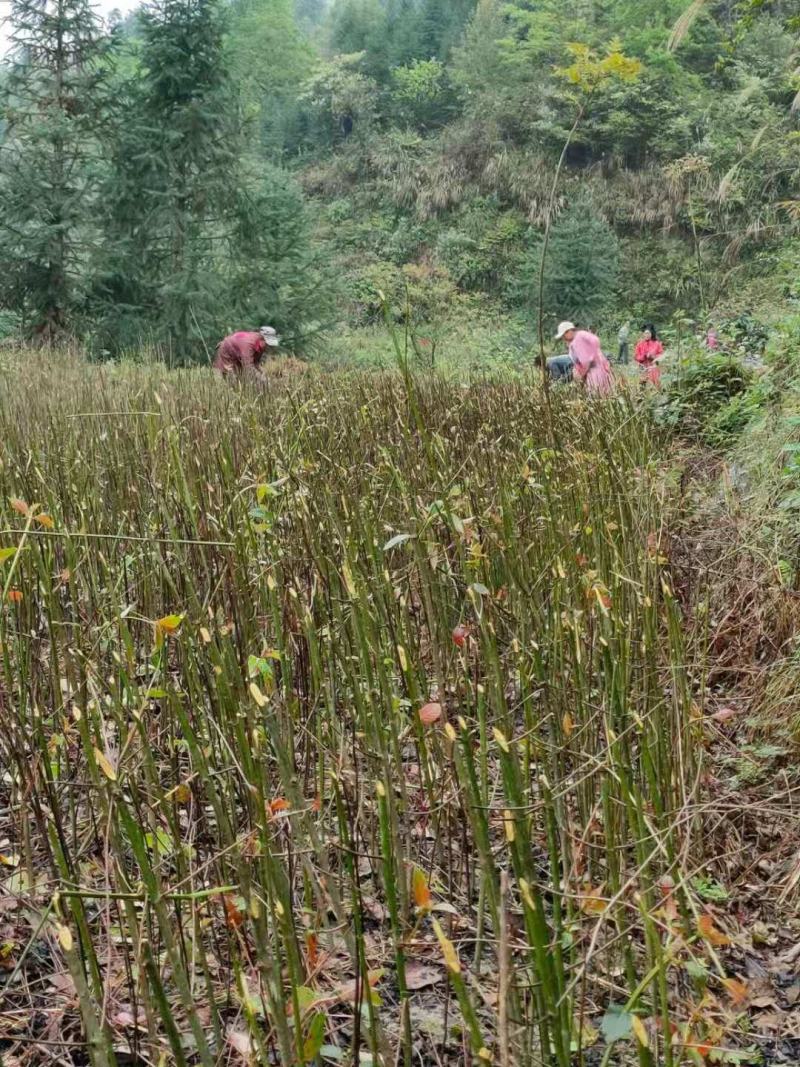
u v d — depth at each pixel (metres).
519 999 1.34
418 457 3.48
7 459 3.33
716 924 1.89
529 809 1.54
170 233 15.31
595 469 3.33
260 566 2.46
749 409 5.07
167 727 2.25
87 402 5.76
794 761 2.50
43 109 15.61
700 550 3.63
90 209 15.07
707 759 2.30
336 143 35.16
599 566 2.59
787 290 7.32
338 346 16.27
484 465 3.48
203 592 2.75
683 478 4.65
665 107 24.31
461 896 2.02
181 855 1.75
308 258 16.08
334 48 45.06
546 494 2.83
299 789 1.73
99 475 3.53
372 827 2.03
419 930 1.92
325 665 2.37
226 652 1.99
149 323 14.73
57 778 2.12
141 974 1.38
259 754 1.64
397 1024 1.71
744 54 14.00
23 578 2.46
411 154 31.62
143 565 2.72
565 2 29.12
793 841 2.23
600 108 26.14
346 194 31.62
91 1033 1.22
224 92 15.69
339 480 3.10
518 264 25.28
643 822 1.62
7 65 16.14
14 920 1.93
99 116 15.50
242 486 2.99
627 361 15.69
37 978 1.81
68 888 1.54
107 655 2.43
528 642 2.30
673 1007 1.63
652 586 2.57
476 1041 1.10
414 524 2.35
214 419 4.57
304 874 1.81
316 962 1.65
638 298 23.98
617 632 2.14
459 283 26.27
